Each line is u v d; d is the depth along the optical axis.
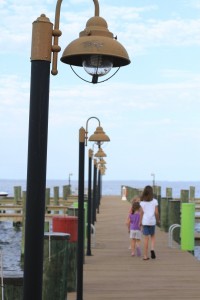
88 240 15.25
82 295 9.49
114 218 29.58
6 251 26.00
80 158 9.70
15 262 22.22
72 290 10.22
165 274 12.21
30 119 4.03
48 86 4.06
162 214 22.34
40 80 4.04
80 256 9.38
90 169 15.41
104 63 4.68
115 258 14.68
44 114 4.02
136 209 15.11
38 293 3.96
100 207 39.84
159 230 22.80
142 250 16.33
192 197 38.22
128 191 51.44
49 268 8.37
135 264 13.64
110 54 4.50
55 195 36.75
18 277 5.14
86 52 4.49
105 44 4.50
